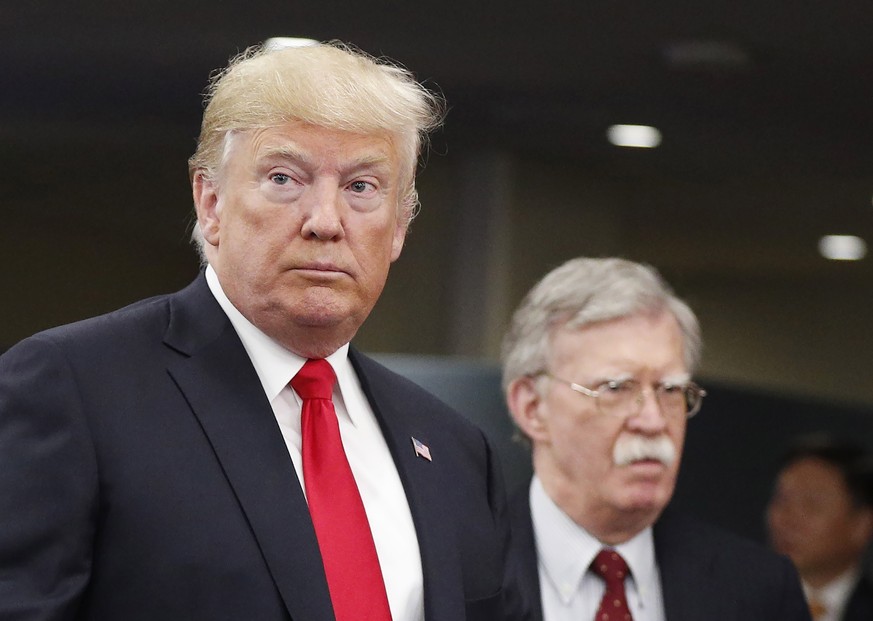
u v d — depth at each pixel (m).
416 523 7.21
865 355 41.25
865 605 16.78
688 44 20.28
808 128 24.84
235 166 6.83
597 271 11.08
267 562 6.42
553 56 21.22
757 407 17.95
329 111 6.67
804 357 41.53
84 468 6.30
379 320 27.67
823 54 20.44
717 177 28.94
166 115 24.48
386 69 7.28
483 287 27.73
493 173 27.73
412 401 7.86
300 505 6.64
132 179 26.45
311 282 6.71
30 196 26.28
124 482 6.36
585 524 10.76
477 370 15.10
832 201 30.48
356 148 6.75
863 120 24.06
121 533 6.31
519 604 7.74
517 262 28.11
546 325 11.02
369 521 7.07
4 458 6.31
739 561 11.09
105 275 26.81
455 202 27.97
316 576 6.48
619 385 10.62
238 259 6.79
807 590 17.06
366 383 7.57
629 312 10.80
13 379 6.50
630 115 24.83
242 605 6.31
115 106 23.98
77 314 26.80
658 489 10.62
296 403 7.12
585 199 29.41
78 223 26.73
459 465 7.77
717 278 41.41
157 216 26.58
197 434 6.62
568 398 10.75
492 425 14.94
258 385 6.93
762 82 22.11
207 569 6.32
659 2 18.50
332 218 6.66
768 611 10.89
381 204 6.88
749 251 36.72
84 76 22.28
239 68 6.97
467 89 23.58
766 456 17.92
